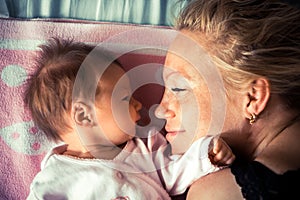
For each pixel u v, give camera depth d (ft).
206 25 2.69
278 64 2.52
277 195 2.34
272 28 2.56
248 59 2.53
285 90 2.55
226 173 2.67
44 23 3.69
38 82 3.26
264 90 2.55
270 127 2.67
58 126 3.30
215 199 2.60
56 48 3.33
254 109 2.61
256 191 2.39
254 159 2.66
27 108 3.55
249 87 2.56
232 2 2.64
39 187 3.26
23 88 3.64
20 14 3.74
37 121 3.41
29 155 3.66
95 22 3.72
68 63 3.20
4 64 3.67
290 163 2.46
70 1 3.72
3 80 3.66
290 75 2.53
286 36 2.56
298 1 2.82
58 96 3.19
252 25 2.56
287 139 2.59
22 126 3.66
